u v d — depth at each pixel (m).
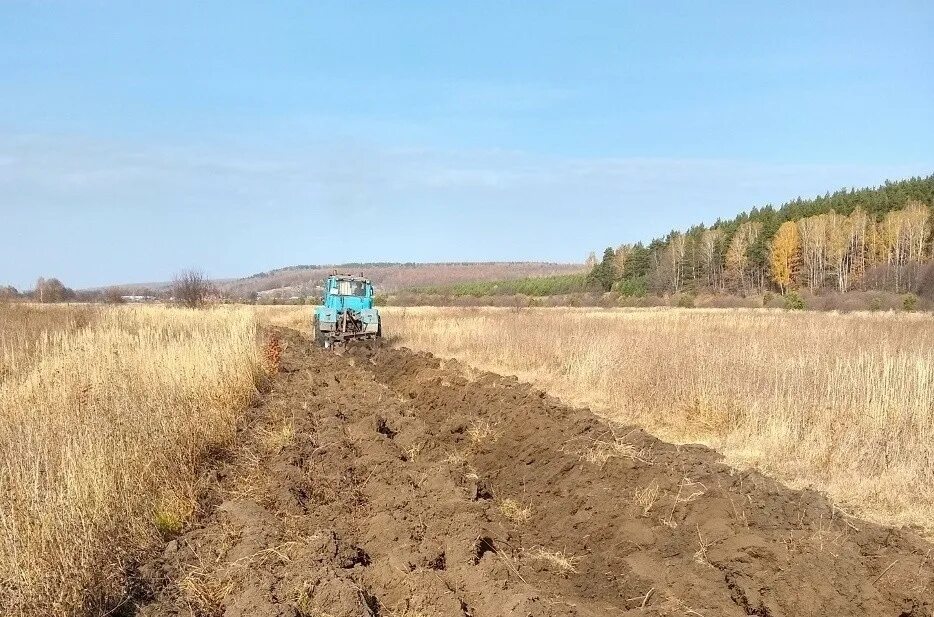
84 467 7.30
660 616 6.24
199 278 46.84
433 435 13.04
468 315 42.66
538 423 12.22
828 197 87.31
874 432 10.59
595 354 18.53
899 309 47.91
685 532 7.88
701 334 23.03
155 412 10.21
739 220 96.25
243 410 13.02
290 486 8.88
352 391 16.23
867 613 6.02
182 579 6.48
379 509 8.59
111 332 18.36
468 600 6.45
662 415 13.66
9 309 31.67
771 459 10.56
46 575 5.62
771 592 6.41
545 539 8.63
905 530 7.38
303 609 5.95
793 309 52.00
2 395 11.33
